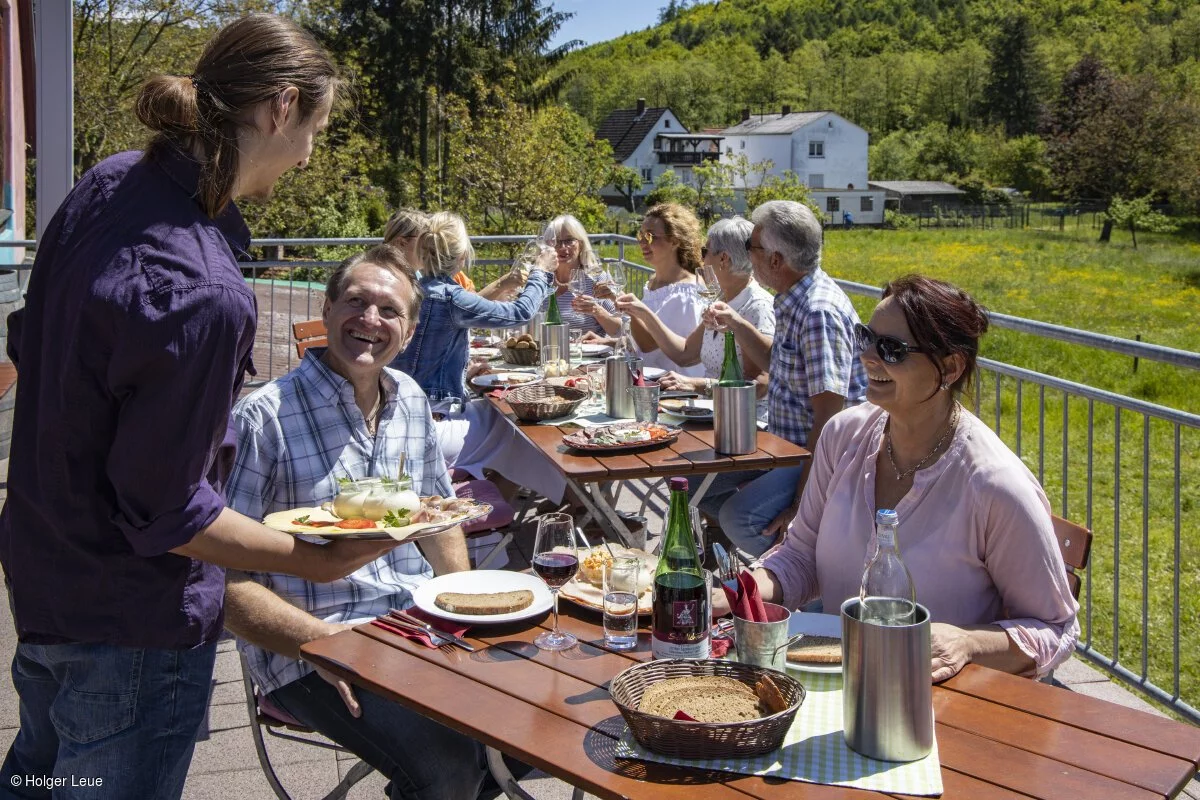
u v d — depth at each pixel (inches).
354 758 116.4
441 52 1487.5
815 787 54.9
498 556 145.0
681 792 54.4
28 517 66.2
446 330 174.4
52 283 62.9
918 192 3152.1
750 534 145.3
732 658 71.4
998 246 1973.4
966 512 80.4
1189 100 2306.8
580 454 129.6
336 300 97.3
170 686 70.2
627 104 4328.3
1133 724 61.6
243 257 70.2
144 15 865.5
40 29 147.6
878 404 83.6
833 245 2107.5
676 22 5423.2
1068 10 3978.8
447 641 75.3
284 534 70.7
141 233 61.4
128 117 847.1
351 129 1126.4
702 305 200.7
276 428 94.1
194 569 69.4
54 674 70.2
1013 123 3700.8
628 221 2573.8
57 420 62.1
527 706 65.1
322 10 1453.0
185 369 60.7
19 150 431.5
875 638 56.6
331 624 88.0
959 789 54.6
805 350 140.5
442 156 1498.5
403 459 90.4
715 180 2348.7
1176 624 124.9
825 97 4355.3
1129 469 363.3
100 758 69.4
